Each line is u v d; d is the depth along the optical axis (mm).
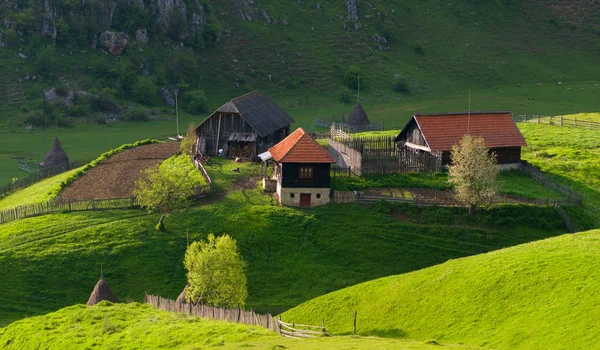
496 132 152875
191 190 132250
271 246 123750
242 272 101188
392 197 134750
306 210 132375
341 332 89750
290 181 133375
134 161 164250
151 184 131125
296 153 133000
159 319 90750
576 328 74125
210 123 168875
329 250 123500
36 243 121688
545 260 88688
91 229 125375
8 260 117375
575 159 162500
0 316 106625
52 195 141750
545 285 83500
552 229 130000
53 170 172750
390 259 121812
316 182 133750
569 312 77188
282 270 119500
